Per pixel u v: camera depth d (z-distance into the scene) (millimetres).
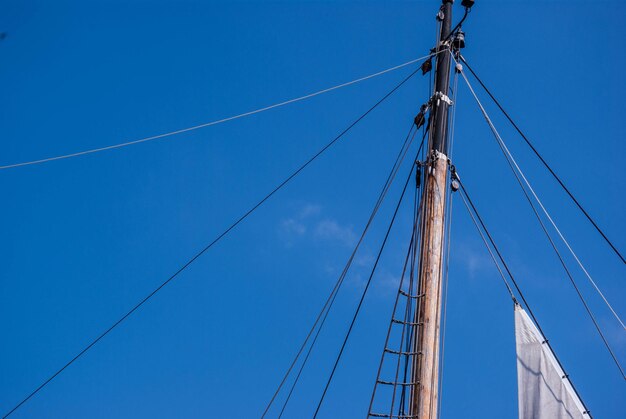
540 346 16812
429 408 15227
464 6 18922
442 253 16781
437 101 18484
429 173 17672
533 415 16219
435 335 15852
